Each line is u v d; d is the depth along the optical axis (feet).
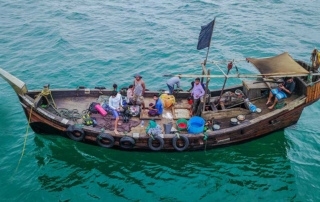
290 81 55.47
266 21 107.14
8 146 56.24
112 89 60.03
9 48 88.99
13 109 66.08
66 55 86.02
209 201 47.60
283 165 53.88
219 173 52.39
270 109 56.29
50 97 57.82
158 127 51.34
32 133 59.31
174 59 85.25
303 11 115.44
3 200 46.55
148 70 80.33
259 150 57.11
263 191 49.16
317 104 68.64
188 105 58.34
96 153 55.42
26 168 52.06
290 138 59.11
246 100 56.80
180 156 54.75
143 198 47.91
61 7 118.32
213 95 60.23
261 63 55.42
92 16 111.55
